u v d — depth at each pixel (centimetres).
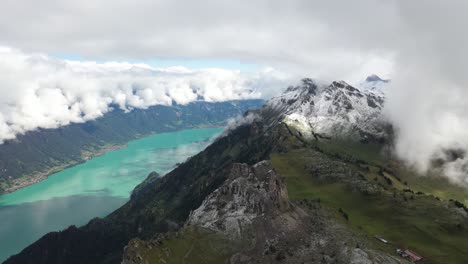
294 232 18712
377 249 18600
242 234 18100
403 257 19000
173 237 17450
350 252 16938
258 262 16312
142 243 15762
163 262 15400
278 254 16662
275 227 18562
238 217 19350
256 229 18350
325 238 18538
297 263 16088
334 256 16650
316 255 16725
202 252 16875
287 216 19725
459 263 19238
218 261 16412
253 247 17262
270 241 17700
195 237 17988
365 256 16700
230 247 17300
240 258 16575
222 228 18725
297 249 17288
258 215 19262
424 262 19088
